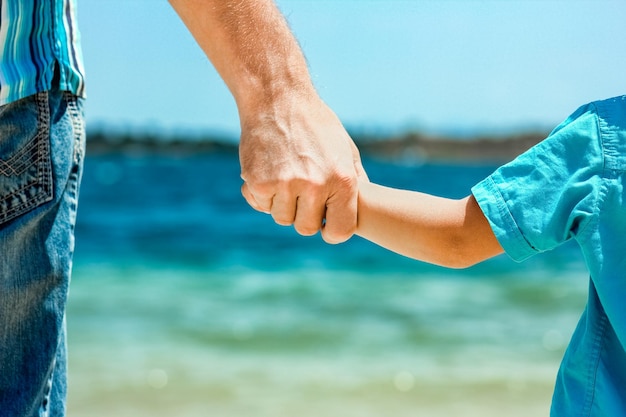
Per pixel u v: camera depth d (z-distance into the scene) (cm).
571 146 133
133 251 1330
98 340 690
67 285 142
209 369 596
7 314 135
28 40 135
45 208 136
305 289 961
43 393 140
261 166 143
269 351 659
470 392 531
